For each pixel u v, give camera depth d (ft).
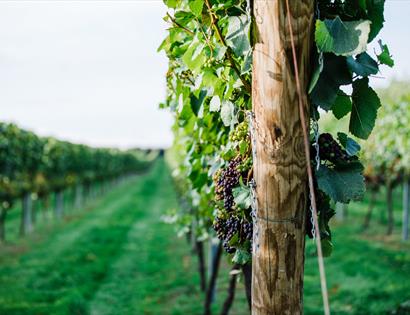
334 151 6.10
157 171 263.90
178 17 7.73
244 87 7.23
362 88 6.29
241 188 6.69
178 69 9.39
